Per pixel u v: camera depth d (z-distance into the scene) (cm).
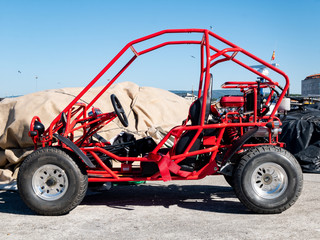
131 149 464
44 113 649
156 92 833
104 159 456
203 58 466
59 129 470
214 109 459
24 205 450
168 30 420
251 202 381
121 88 809
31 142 623
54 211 389
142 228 342
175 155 422
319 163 688
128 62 442
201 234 320
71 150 412
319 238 304
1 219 382
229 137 445
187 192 526
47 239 314
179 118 802
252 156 386
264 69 479
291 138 738
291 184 381
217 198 480
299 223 348
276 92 461
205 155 450
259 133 415
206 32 414
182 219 371
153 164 435
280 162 382
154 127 708
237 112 439
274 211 381
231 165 406
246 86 486
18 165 635
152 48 430
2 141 643
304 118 776
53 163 393
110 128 683
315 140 727
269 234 316
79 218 382
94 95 734
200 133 424
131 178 421
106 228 344
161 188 562
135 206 437
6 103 702
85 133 501
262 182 388
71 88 755
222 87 491
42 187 400
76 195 389
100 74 427
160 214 395
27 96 713
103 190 523
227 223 353
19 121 638
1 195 521
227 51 415
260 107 440
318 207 409
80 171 394
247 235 315
